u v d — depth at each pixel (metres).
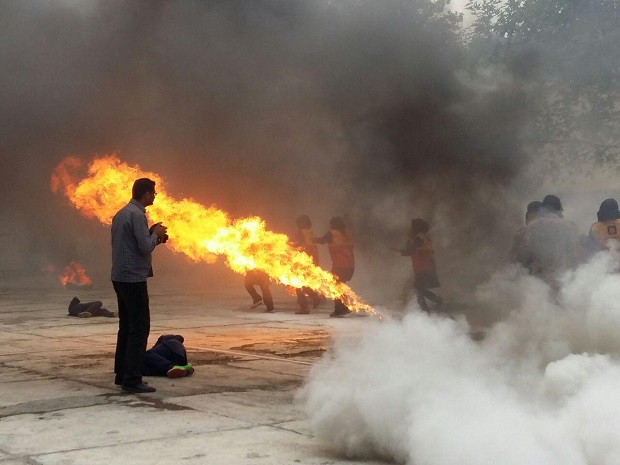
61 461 4.18
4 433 4.82
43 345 9.09
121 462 4.15
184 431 4.85
